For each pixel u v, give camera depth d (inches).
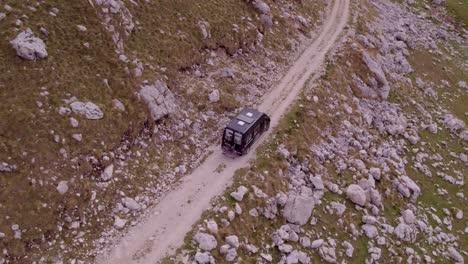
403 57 2397.9
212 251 1063.0
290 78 1797.5
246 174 1298.0
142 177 1218.0
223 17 1830.7
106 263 1005.8
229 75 1656.0
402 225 1398.9
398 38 2566.4
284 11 2162.9
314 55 1996.8
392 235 1371.8
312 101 1674.5
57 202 1056.2
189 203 1184.2
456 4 3272.6
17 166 1051.3
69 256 997.8
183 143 1362.0
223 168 1312.7
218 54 1736.0
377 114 1881.2
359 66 2036.2
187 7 1750.7
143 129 1315.2
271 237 1182.3
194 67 1621.6
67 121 1166.3
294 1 2282.2
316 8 2429.9
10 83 1167.6
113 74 1346.0
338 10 2518.5
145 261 1022.4
